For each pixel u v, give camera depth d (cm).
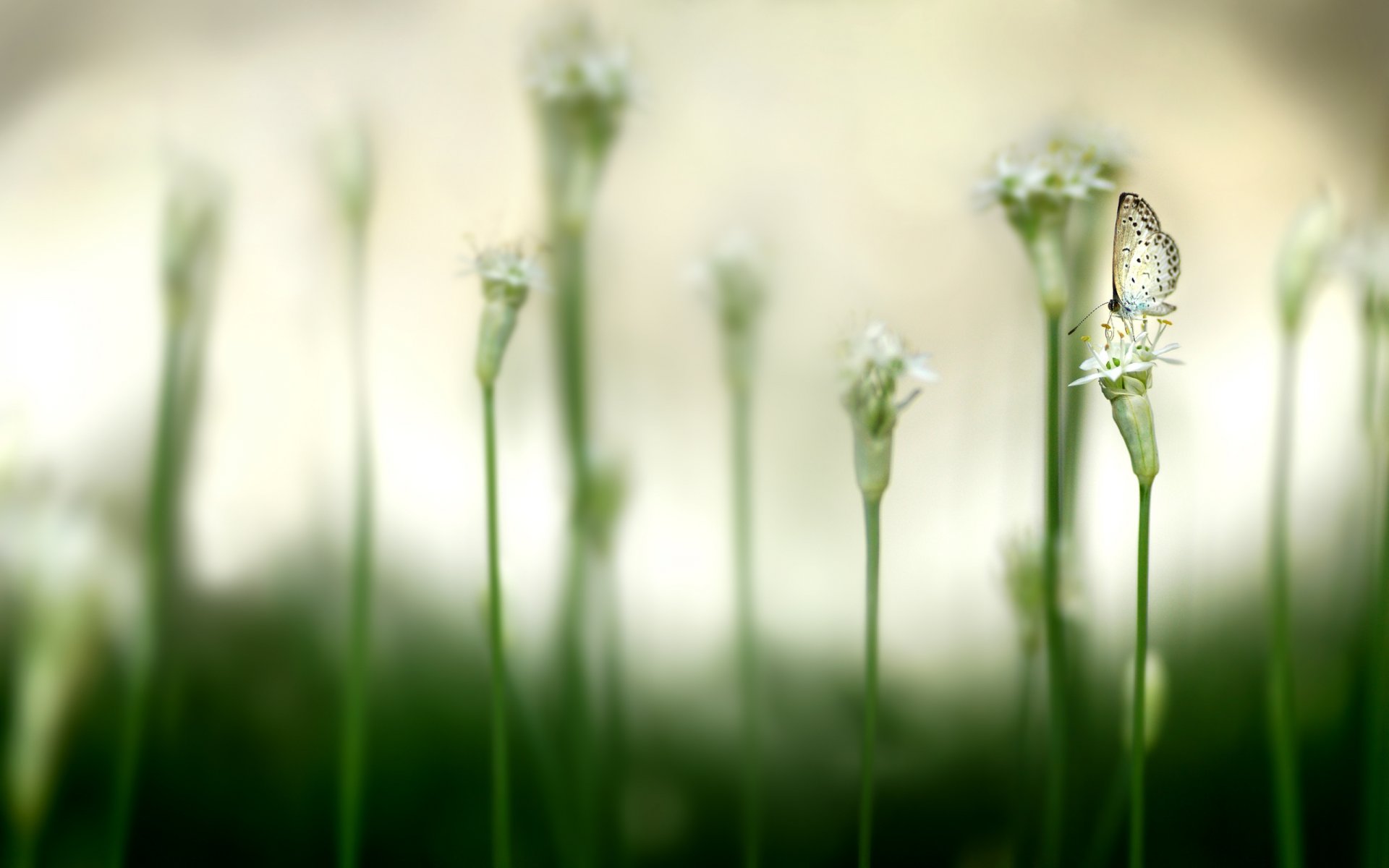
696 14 96
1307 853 64
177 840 63
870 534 52
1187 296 89
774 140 94
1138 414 51
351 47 93
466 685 69
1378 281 58
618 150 91
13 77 92
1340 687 68
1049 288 54
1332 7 98
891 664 73
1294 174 92
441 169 90
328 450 82
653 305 87
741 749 69
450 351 86
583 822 61
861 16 98
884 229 92
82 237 87
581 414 60
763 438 85
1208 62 97
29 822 56
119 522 76
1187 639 70
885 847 64
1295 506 81
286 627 74
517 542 76
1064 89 96
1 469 64
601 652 68
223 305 84
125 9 93
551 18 61
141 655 58
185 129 88
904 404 52
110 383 83
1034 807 64
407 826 64
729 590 78
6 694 61
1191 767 65
